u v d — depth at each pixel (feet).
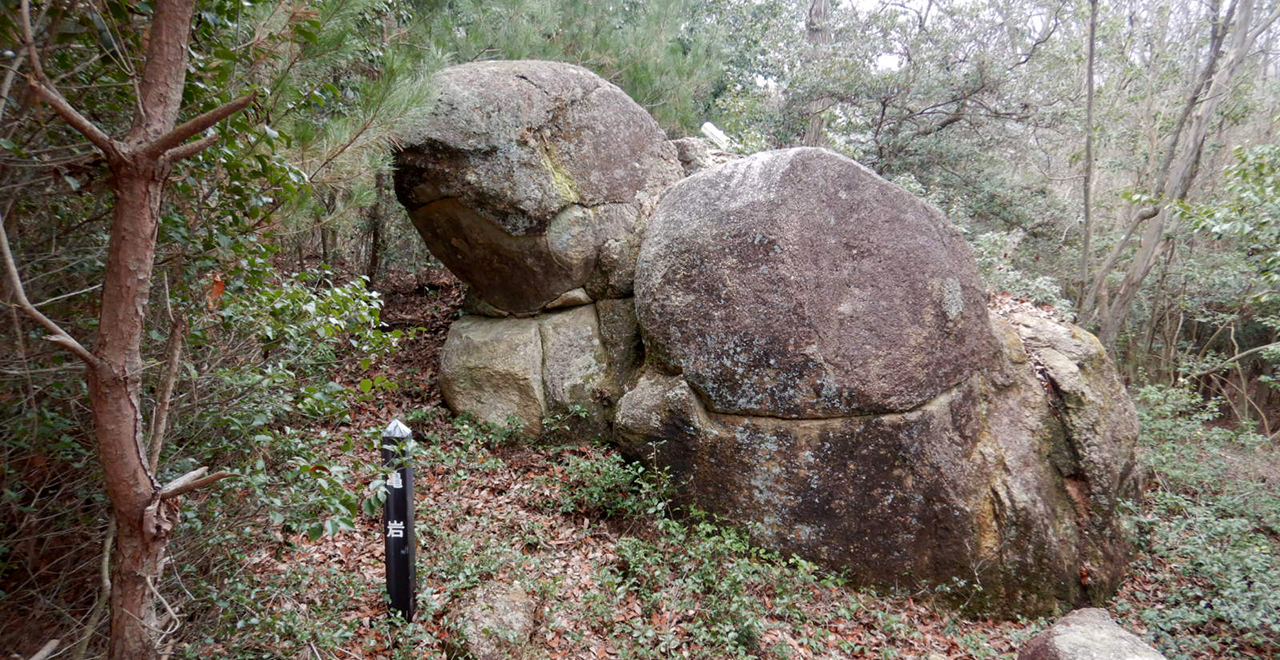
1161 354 45.98
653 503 18.92
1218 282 39.40
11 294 7.98
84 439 9.49
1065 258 46.32
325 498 9.41
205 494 10.30
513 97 21.80
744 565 16.67
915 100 44.62
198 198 10.02
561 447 22.25
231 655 10.20
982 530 18.71
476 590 14.38
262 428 10.59
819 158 19.34
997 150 46.42
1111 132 44.11
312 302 10.26
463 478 19.76
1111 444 20.72
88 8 7.77
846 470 18.76
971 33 43.88
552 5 29.89
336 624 12.07
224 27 9.73
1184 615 18.76
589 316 23.70
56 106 5.81
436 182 21.79
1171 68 42.88
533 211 22.16
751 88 51.11
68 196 8.81
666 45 33.71
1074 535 19.67
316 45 11.85
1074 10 43.86
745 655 14.10
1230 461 27.68
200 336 10.27
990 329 20.44
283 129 13.00
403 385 24.63
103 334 6.43
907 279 19.36
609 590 15.97
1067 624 15.37
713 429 19.44
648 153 24.54
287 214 12.94
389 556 13.14
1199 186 43.11
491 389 23.04
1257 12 39.17
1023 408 20.38
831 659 15.48
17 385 8.53
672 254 20.30
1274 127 43.09
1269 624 17.53
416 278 33.47
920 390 18.98
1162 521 22.43
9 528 9.13
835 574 18.66
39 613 9.05
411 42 24.03
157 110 6.57
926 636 17.29
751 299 19.07
